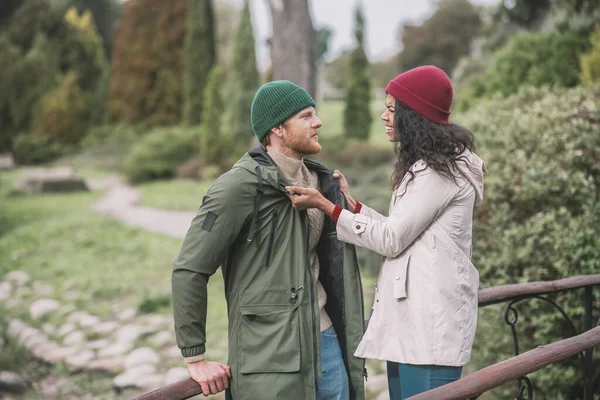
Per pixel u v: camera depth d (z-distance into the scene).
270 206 1.97
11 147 26.53
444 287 1.99
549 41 6.71
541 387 3.63
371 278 7.47
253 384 1.92
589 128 3.56
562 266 3.46
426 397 1.66
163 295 7.04
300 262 1.97
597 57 6.02
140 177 19.17
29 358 5.98
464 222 2.06
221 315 6.54
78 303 7.29
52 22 30.66
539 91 4.42
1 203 15.35
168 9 25.31
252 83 22.27
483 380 1.79
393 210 2.10
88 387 5.24
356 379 2.15
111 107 27.03
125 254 9.46
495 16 13.21
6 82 26.62
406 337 2.01
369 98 22.53
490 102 4.70
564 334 3.62
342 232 2.03
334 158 17.67
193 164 18.94
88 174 21.77
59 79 28.67
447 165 1.99
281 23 9.90
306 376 1.94
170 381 5.00
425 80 2.06
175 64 25.48
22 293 7.84
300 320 1.94
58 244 10.27
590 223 3.40
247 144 21.45
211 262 1.88
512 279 3.71
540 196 3.64
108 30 42.94
